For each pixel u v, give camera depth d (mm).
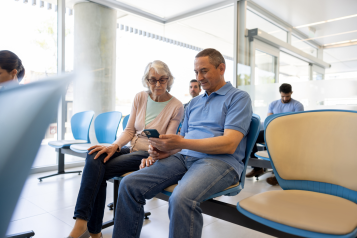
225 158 1282
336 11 3301
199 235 1065
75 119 3398
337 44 3273
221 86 1499
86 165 1451
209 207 1180
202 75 1451
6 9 3176
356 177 995
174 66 4676
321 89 3348
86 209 1374
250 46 3908
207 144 1199
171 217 1061
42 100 141
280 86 3396
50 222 1864
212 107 1443
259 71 3836
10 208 122
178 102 1763
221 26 4203
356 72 3123
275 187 2840
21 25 3312
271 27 3719
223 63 1477
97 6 4020
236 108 1324
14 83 160
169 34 4812
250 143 1377
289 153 1187
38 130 132
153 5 4230
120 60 4348
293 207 948
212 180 1155
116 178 1545
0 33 3141
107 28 4145
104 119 3027
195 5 4223
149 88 1796
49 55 3605
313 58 3432
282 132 1216
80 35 3863
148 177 1270
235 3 3947
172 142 1175
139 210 1249
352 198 1018
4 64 1106
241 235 1724
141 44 4672
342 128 1060
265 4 3727
